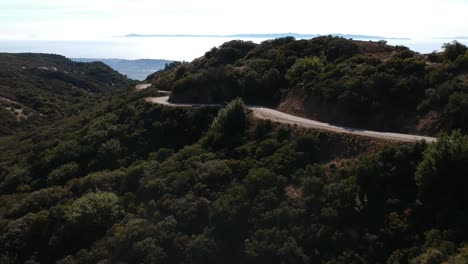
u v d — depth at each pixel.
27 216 32.97
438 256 19.73
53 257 29.75
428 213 24.03
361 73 38.91
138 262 26.22
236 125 38.16
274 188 28.33
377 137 31.05
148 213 30.05
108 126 45.75
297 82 44.31
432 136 31.14
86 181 35.72
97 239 29.64
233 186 29.88
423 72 36.62
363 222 24.88
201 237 26.11
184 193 30.95
